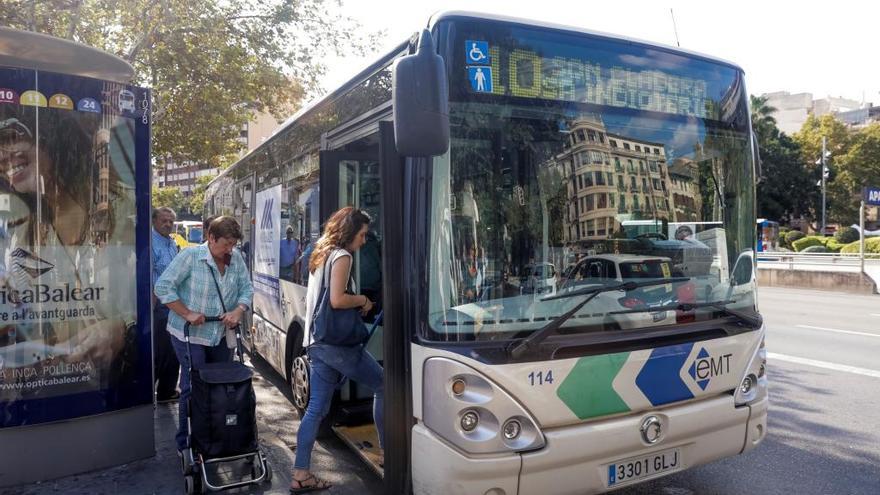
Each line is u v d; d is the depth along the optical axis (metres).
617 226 3.80
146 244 4.91
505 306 3.45
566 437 3.36
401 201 3.53
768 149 55.94
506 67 3.59
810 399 6.95
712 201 4.16
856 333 11.14
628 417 3.56
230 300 4.91
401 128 3.10
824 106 93.94
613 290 3.65
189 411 4.52
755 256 4.34
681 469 3.77
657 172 3.96
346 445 5.50
